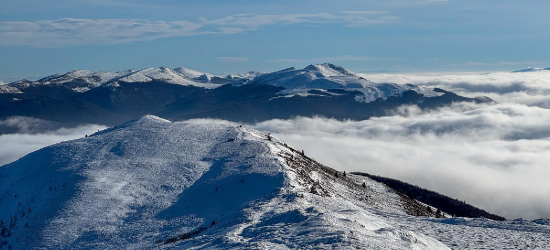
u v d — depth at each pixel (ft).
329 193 204.44
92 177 196.85
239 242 103.50
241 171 195.93
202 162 217.97
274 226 116.57
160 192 182.39
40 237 150.71
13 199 198.59
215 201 171.01
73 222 158.92
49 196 185.06
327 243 95.14
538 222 166.81
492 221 168.14
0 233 163.43
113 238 146.72
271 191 171.12
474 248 127.03
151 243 138.51
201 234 134.72
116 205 170.91
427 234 144.46
